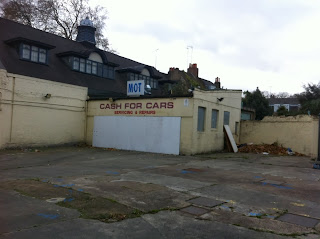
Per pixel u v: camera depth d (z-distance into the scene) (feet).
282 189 25.55
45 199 19.79
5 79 51.85
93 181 26.37
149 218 16.85
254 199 21.83
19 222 15.23
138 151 57.67
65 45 79.92
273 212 18.72
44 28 106.42
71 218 16.19
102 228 14.98
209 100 57.21
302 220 17.26
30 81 56.08
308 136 61.67
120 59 96.22
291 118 65.00
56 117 61.36
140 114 58.39
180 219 16.89
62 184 24.71
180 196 21.97
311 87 113.80
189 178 29.45
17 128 54.24
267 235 14.83
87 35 89.97
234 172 34.40
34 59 64.64
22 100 54.75
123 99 61.21
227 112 66.49
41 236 13.53
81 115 67.00
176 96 53.26
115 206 18.76
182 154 52.26
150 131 56.65
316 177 32.45
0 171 31.71
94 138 66.03
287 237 14.66
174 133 53.36
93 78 76.74
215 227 15.76
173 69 102.58
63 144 63.00
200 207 19.42
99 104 65.57
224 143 64.13
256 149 62.23
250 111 92.73
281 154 59.47
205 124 56.24
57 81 64.49
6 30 67.77
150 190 23.45
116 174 30.58
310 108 93.61
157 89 96.02
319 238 14.62
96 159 44.39
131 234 14.38
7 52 61.41
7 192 21.39
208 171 34.55
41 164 37.91
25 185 23.89
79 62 74.02
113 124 62.69
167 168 35.86
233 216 17.74
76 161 41.63
